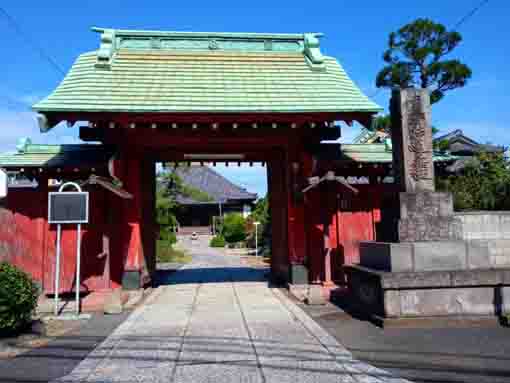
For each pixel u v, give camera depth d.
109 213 10.02
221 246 36.91
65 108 9.23
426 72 21.20
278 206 13.31
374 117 10.34
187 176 54.16
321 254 11.63
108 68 11.04
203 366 5.46
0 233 9.71
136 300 10.20
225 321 7.98
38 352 6.19
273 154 13.21
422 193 8.17
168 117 9.82
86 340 6.85
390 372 5.16
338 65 12.43
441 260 7.82
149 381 4.97
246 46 12.58
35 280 10.28
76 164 10.18
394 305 7.43
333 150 11.72
